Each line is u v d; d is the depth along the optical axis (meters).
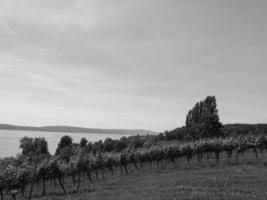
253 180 31.55
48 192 40.72
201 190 27.47
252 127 113.75
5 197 37.78
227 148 57.38
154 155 60.88
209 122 94.12
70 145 88.25
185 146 60.72
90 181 48.75
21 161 39.03
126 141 115.12
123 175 53.25
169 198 24.52
